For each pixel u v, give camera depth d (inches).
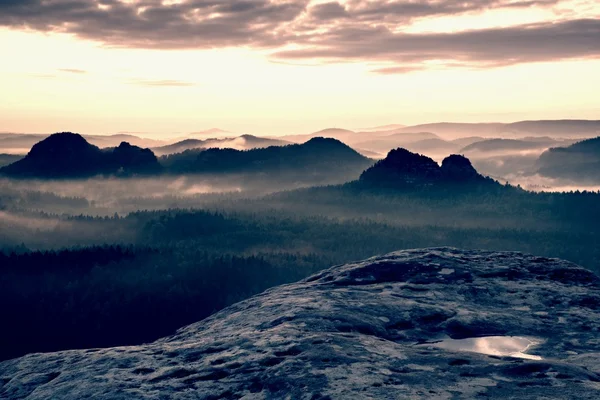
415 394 364.8
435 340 552.4
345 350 440.5
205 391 399.2
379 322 580.7
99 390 407.5
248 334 509.0
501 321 593.3
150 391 402.3
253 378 408.8
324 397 361.7
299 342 466.3
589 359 469.1
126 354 482.9
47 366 482.3
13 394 440.1
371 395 363.3
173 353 479.2
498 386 378.0
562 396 359.9
